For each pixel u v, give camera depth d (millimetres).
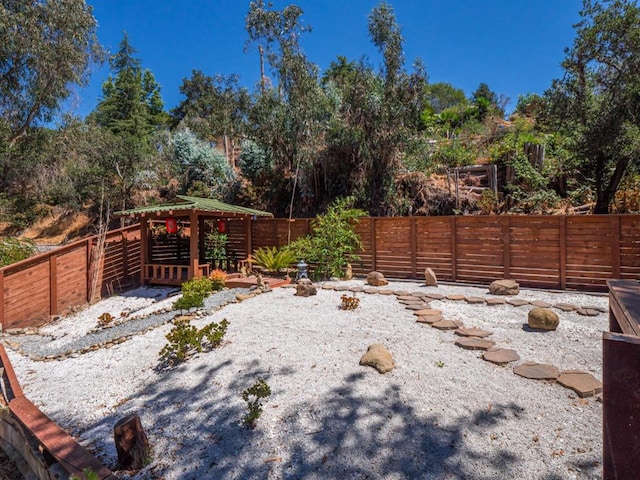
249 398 3594
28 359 5652
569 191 12148
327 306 6395
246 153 15672
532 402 3164
